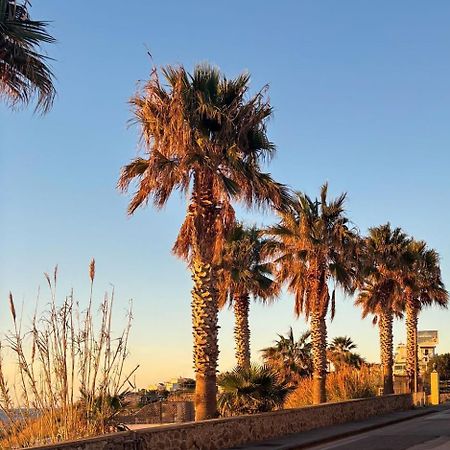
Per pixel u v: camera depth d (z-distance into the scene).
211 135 19.66
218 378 23.41
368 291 41.44
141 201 19.42
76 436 12.43
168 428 14.65
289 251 29.52
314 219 29.27
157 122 18.95
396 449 17.61
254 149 20.34
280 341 49.00
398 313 46.59
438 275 45.12
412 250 41.62
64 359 12.61
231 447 17.03
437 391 45.62
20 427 12.05
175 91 18.81
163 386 43.53
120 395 13.92
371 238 40.12
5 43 12.50
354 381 33.88
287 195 20.48
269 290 33.75
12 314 12.20
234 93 19.73
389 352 39.09
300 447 17.86
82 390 13.12
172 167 18.77
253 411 22.89
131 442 13.24
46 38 12.69
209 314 18.84
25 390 12.19
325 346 28.89
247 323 33.12
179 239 19.44
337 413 25.16
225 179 19.16
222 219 19.34
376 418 28.61
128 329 13.68
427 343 96.00
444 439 20.05
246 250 33.19
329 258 29.41
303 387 32.69
